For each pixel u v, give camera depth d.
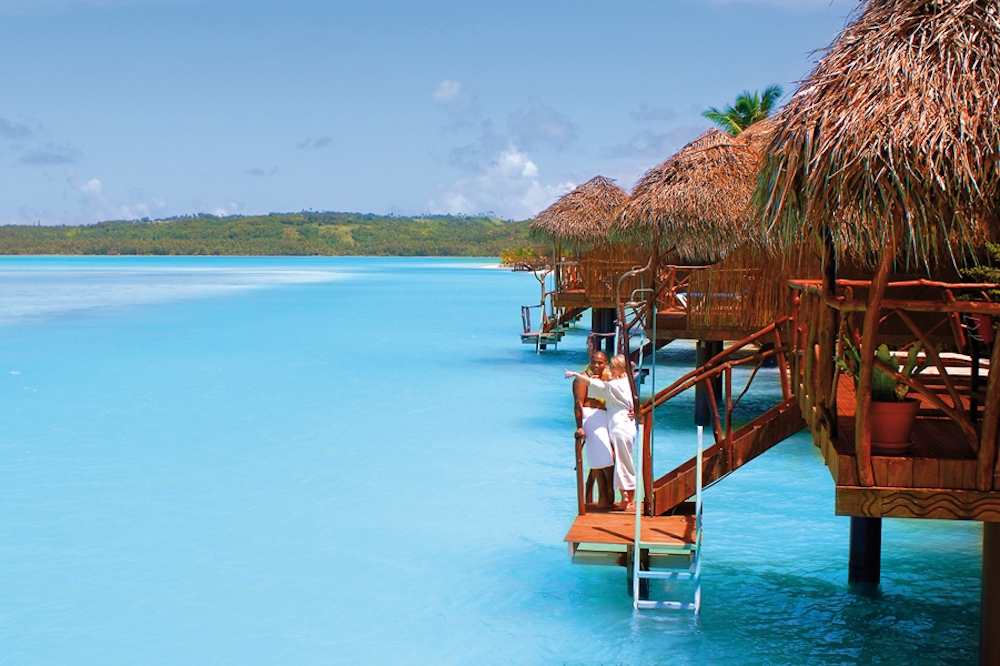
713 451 7.03
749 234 9.55
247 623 6.12
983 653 4.44
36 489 9.59
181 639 5.87
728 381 7.13
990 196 3.99
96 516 8.62
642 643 5.71
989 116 3.65
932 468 4.13
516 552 7.53
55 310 38.00
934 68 3.79
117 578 6.97
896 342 9.09
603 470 7.00
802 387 6.69
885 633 5.83
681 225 9.50
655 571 6.17
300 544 7.78
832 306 4.64
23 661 5.54
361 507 8.88
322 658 5.57
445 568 7.16
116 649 5.72
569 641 5.75
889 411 4.25
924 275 8.95
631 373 7.05
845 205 4.02
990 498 4.08
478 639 5.82
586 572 7.04
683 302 13.51
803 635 5.80
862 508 4.20
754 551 7.47
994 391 4.00
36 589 6.75
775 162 4.53
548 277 61.75
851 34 4.23
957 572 6.95
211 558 7.43
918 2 4.02
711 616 6.11
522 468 10.45
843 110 3.88
